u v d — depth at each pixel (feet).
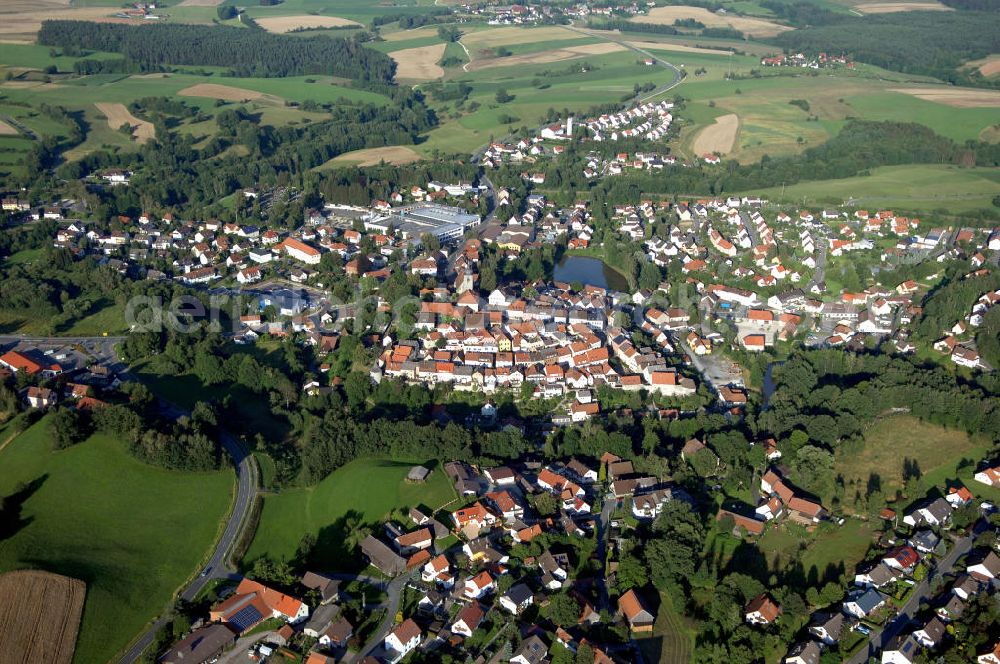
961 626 629.51
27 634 643.04
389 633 648.79
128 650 647.97
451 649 639.76
